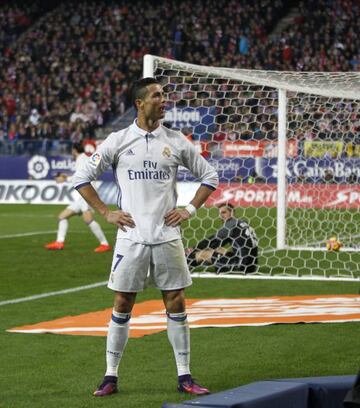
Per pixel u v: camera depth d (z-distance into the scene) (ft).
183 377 46.11
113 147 46.16
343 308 72.69
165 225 46.14
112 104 253.65
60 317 69.51
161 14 288.92
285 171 113.70
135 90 46.09
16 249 118.32
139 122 46.32
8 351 56.39
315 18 272.92
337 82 105.60
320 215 136.05
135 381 48.62
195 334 61.67
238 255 95.04
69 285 87.40
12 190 218.59
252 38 273.33
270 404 37.58
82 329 63.62
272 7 285.02
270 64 265.13
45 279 91.40
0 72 278.46
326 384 39.99
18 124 252.01
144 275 46.19
